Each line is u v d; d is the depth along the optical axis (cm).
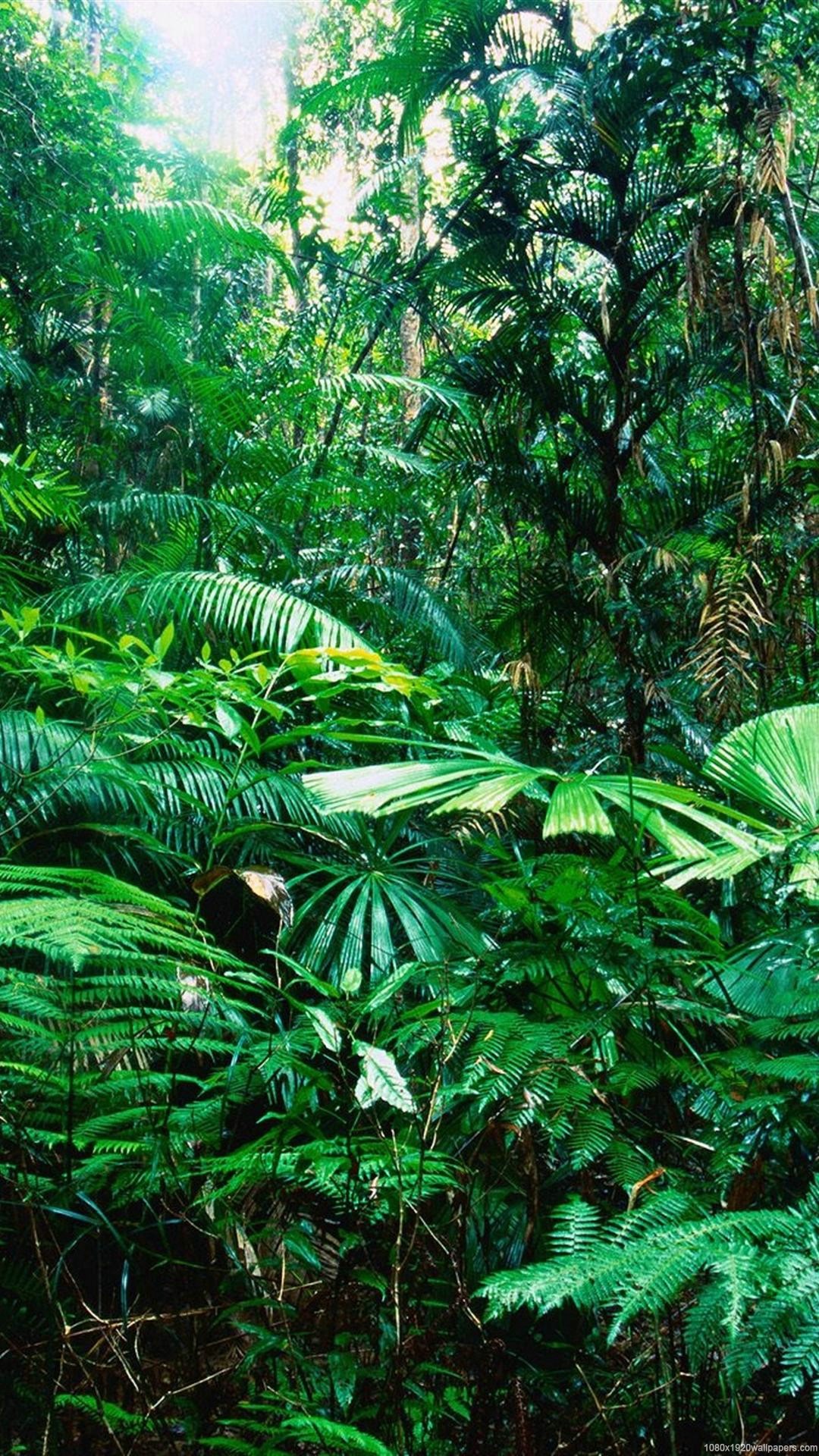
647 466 539
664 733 473
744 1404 132
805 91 596
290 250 859
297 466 480
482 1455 134
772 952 180
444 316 625
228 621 346
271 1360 146
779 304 429
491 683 463
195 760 288
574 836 259
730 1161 136
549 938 162
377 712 347
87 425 609
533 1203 151
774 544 446
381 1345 147
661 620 460
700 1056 160
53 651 222
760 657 408
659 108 473
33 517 415
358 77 573
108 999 162
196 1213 163
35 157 638
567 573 503
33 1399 132
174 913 155
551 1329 160
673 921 167
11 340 627
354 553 532
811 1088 146
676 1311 135
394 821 328
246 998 230
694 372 504
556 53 540
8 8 706
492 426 530
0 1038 152
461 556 677
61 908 131
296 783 326
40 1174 158
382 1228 157
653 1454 130
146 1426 136
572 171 523
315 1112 170
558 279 538
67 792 269
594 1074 157
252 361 700
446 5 531
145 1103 159
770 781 197
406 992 246
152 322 464
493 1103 162
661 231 516
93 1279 172
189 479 503
